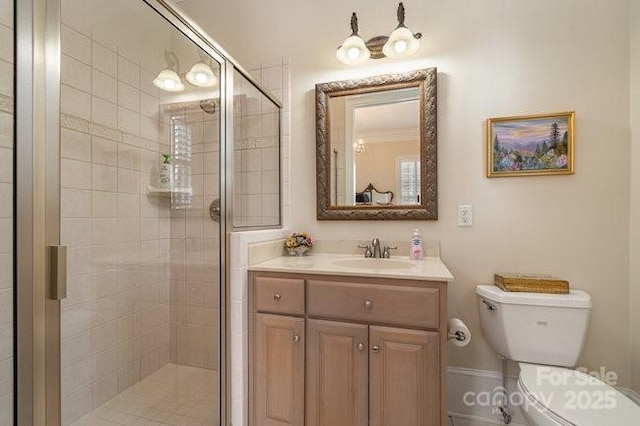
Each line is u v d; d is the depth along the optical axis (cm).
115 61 157
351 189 176
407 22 168
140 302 170
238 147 169
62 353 134
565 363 128
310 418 129
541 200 149
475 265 158
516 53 153
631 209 138
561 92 147
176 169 178
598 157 142
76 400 139
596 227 143
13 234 90
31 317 93
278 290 136
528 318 132
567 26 147
